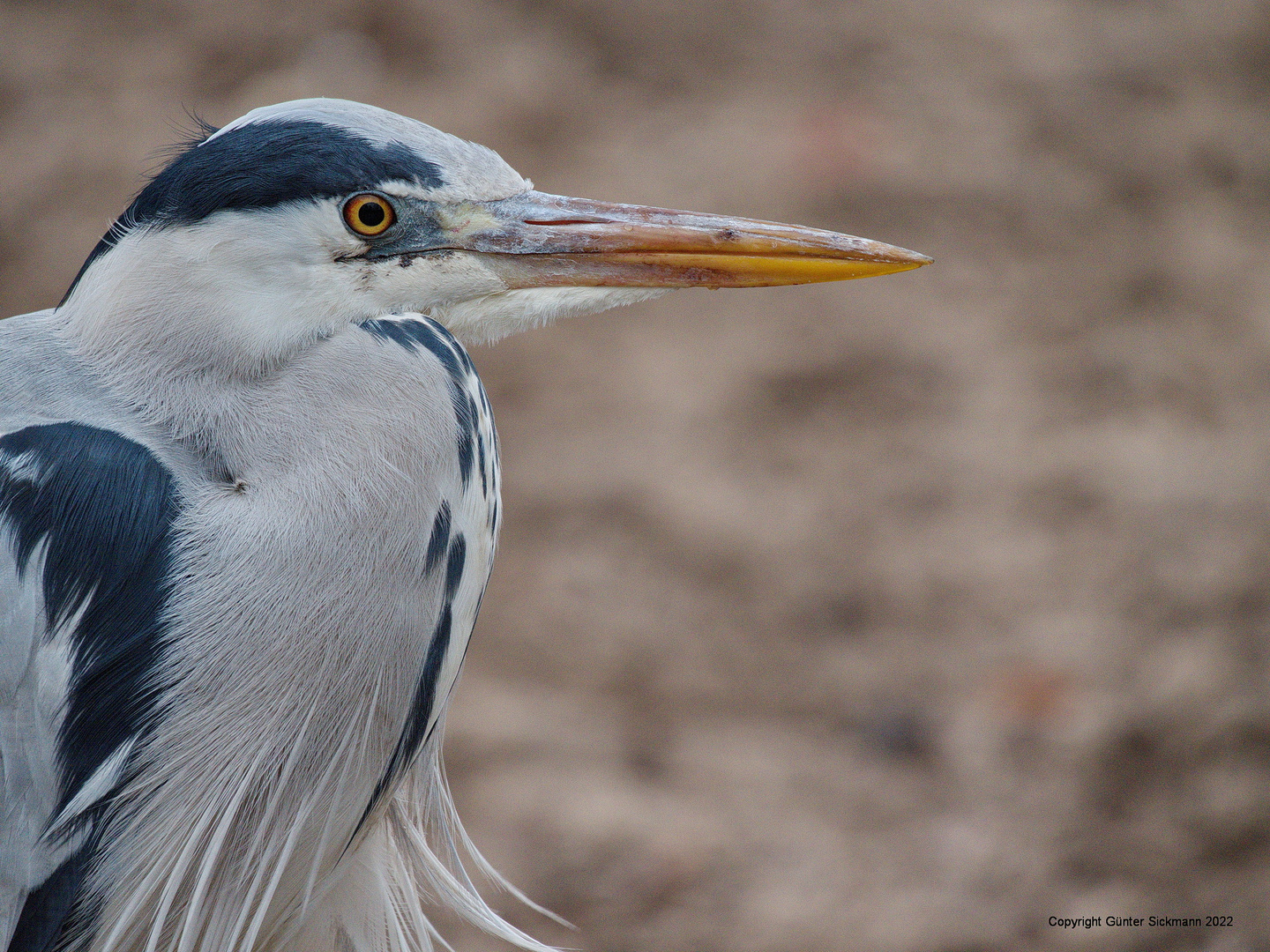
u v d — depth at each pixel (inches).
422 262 182.5
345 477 162.1
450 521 169.3
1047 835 322.3
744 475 439.2
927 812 333.7
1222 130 598.5
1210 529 408.8
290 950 189.2
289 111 175.6
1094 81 623.8
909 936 299.3
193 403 166.2
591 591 400.2
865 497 430.9
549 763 347.6
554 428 456.8
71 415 166.2
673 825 330.3
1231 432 449.4
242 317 168.6
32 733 157.8
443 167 181.9
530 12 631.8
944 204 547.2
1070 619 384.5
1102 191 561.3
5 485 161.3
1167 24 666.2
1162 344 489.4
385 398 166.4
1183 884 303.7
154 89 583.8
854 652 383.2
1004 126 590.2
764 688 374.0
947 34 649.0
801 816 334.3
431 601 168.1
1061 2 679.7
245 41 606.2
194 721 158.4
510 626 389.1
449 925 304.5
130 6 639.1
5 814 157.6
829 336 493.0
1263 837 311.7
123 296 169.6
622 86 599.8
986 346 487.2
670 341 493.4
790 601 398.3
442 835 236.5
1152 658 366.9
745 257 191.6
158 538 159.3
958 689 368.8
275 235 169.8
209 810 159.5
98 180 538.6
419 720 172.7
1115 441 447.5
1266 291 513.7
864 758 351.9
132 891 161.8
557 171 546.3
